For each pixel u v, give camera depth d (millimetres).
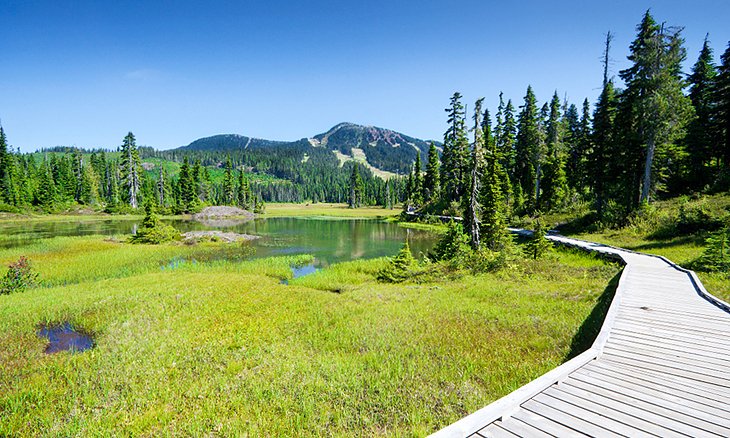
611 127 34938
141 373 8938
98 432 6547
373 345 10469
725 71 35031
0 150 74750
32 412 7367
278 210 121188
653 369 6598
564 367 6457
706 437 4555
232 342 10984
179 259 30625
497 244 27734
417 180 87062
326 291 19016
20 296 16844
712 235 18844
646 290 12648
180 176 87312
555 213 45812
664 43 28562
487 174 30078
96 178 102188
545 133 54156
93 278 22781
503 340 10250
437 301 14930
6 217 68438
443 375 8273
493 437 4570
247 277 21703
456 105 55219
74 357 10000
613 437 4555
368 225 67938
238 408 7312
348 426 6555
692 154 36219
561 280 17547
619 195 38562
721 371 6504
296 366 9148
